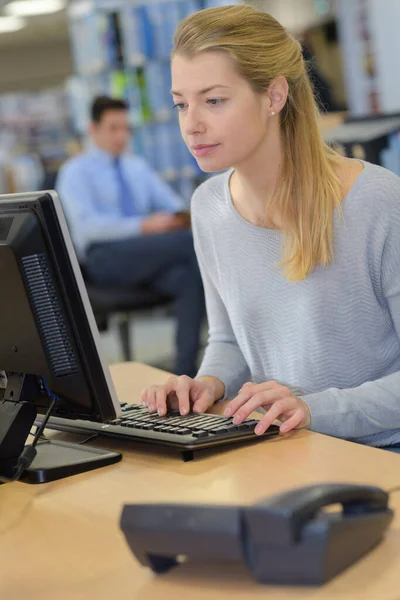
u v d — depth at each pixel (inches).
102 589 41.0
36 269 55.9
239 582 40.2
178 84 64.6
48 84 583.8
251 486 52.2
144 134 253.6
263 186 70.6
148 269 208.7
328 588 38.7
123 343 215.6
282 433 62.1
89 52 258.1
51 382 58.5
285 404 62.1
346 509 41.3
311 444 59.1
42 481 57.0
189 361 209.0
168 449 61.2
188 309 208.4
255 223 73.9
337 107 193.2
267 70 65.1
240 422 61.4
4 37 518.3
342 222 69.2
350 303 70.4
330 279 70.1
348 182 70.2
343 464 54.6
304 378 73.4
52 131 404.5
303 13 267.7
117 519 49.4
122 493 53.5
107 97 234.2
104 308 203.5
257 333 75.7
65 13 442.6
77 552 45.5
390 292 69.9
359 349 71.6
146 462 59.1
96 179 235.6
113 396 59.0
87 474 57.9
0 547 47.2
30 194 56.1
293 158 69.2
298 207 69.3
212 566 42.0
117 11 249.8
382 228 68.6
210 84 63.4
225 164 65.4
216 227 76.8
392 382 67.9
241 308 75.9
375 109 187.0
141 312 214.7
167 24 247.4
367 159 111.5
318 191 68.8
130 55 249.8
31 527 49.7
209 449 59.9
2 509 53.0
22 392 60.0
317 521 38.5
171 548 40.2
